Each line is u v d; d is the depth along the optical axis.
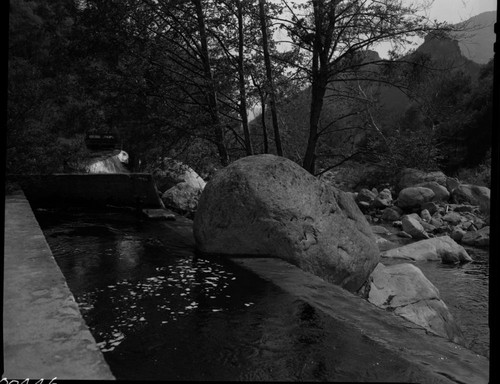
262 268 5.21
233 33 12.07
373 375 2.68
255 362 2.83
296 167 6.22
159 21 11.71
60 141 13.64
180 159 12.55
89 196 10.91
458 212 16.38
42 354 2.25
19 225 5.87
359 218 6.39
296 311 3.82
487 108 26.72
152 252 6.15
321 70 12.16
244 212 5.78
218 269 5.20
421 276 6.05
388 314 3.91
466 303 6.91
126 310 3.81
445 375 2.73
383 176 20.69
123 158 24.02
